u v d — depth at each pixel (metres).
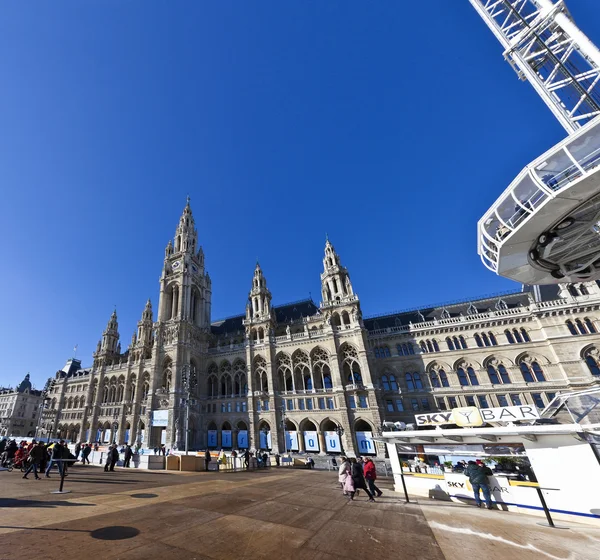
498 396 48.62
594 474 12.61
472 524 11.41
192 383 65.75
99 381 79.44
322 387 58.59
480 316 54.56
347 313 61.75
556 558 8.03
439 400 51.53
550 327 48.56
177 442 56.03
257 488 18.45
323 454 49.72
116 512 10.77
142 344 76.69
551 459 13.83
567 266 25.59
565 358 45.94
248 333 67.44
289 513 12.19
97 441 73.38
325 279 66.81
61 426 84.00
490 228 23.86
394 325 61.69
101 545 7.52
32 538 7.71
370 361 56.16
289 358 61.50
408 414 51.97
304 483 21.84
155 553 7.26
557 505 13.15
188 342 68.94
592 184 17.31
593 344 44.88
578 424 13.05
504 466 15.12
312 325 68.06
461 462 16.75
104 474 21.94
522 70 28.08
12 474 20.34
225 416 61.88
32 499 12.24
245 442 57.75
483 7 31.52
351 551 8.20
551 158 18.48
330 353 57.41
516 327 51.28
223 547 7.97
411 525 11.04
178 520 10.21
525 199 20.08
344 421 50.81
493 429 15.32
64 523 9.13
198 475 24.44
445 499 16.67
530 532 10.53
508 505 14.40
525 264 24.47
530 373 48.22
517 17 28.94
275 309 82.38
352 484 16.23
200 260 89.81
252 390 61.12
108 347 87.06
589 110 24.06
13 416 113.25
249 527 9.94
